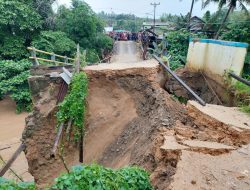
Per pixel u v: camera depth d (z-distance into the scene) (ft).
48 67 33.60
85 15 77.25
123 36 148.46
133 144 23.57
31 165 27.25
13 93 49.80
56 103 28.91
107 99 29.76
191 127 20.93
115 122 28.09
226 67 29.32
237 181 12.85
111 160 24.38
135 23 228.02
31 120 28.25
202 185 12.48
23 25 57.93
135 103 28.84
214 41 33.17
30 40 63.31
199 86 36.32
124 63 35.06
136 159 20.03
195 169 13.66
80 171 13.03
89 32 78.64
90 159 25.99
